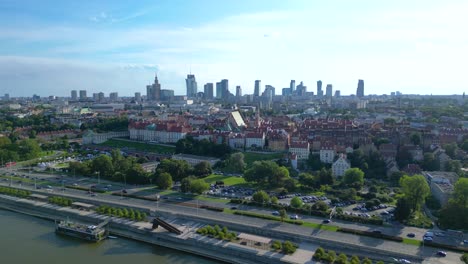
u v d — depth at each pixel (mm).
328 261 197875
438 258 199500
